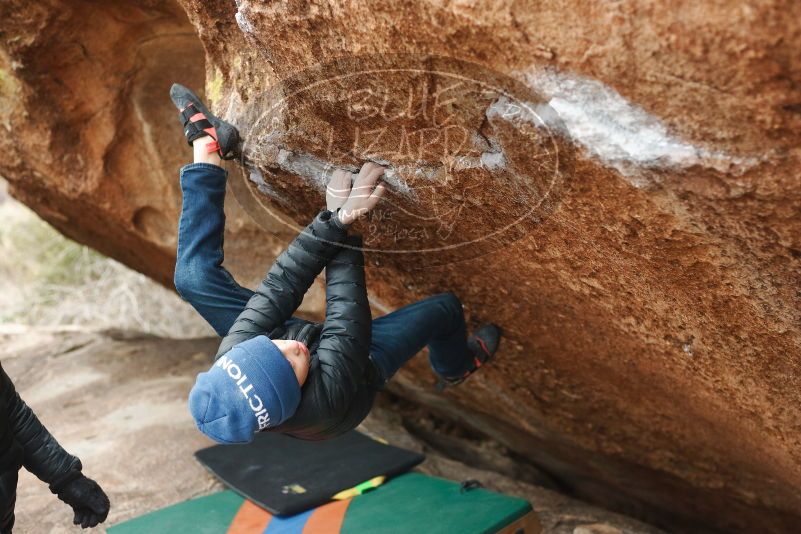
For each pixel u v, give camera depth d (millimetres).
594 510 3262
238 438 1721
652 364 2342
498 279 2361
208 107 2281
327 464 3105
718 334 1937
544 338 2686
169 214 3443
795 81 1157
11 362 5094
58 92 2973
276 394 1730
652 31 1204
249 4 1646
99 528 2793
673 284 1829
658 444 3223
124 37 2814
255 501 2822
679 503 3723
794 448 2207
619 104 1372
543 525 2980
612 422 3230
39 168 3334
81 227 4340
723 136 1314
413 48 1486
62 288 7801
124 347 5102
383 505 2775
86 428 3709
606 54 1282
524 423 3707
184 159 3232
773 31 1104
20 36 2676
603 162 1502
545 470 4469
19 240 8352
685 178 1434
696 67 1216
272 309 1931
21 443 1910
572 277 2061
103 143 3172
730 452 2879
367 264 2641
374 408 4250
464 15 1354
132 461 3289
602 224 1729
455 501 2742
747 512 3389
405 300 2887
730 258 1627
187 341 5219
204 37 2021
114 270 7855
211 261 2021
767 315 1748
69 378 4543
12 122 3172
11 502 1827
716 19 1133
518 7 1296
